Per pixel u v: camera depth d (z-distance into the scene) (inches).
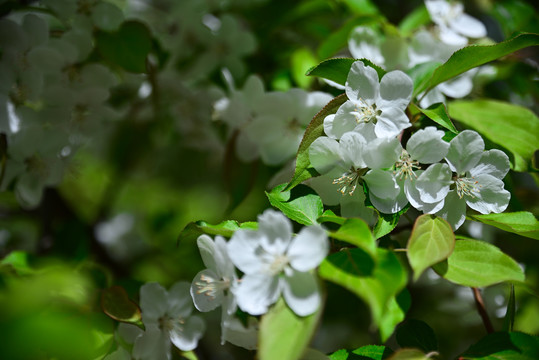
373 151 21.7
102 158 35.0
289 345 20.1
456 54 22.6
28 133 25.8
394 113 22.0
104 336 22.3
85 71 26.2
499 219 22.2
